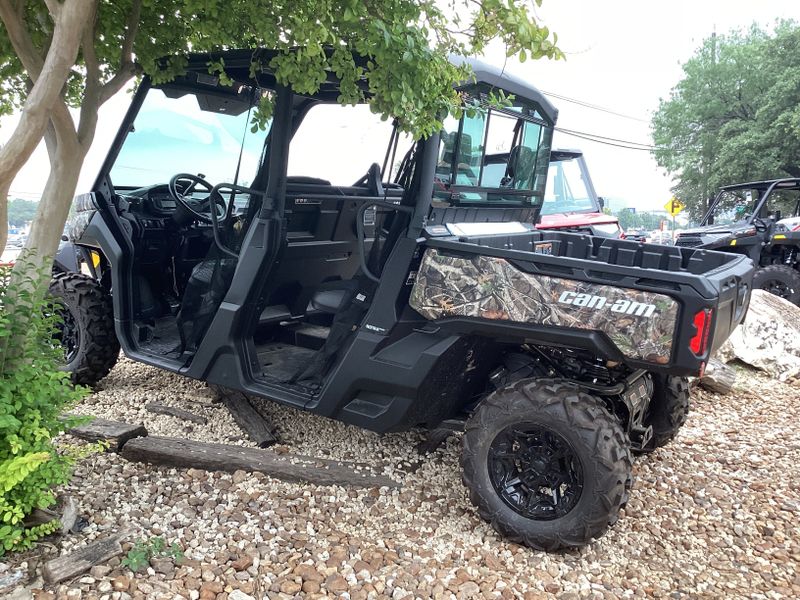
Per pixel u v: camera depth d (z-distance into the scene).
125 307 4.39
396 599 2.56
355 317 3.48
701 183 30.34
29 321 2.65
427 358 3.19
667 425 3.91
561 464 3.01
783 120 24.50
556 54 2.66
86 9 2.45
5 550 2.58
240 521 3.06
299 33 2.73
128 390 4.78
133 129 4.36
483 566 2.87
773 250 9.99
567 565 2.93
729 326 3.11
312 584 2.60
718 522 3.38
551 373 3.38
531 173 4.29
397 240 3.32
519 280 2.99
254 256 3.72
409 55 2.69
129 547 2.71
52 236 2.86
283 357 4.25
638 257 3.98
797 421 4.96
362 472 3.60
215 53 3.79
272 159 3.64
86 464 3.48
